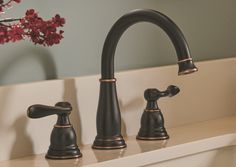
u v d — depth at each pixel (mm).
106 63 1301
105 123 1300
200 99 1590
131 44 1496
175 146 1318
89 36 1411
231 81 1668
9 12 1268
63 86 1300
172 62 1596
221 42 1716
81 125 1336
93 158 1224
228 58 1688
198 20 1648
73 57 1383
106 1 1439
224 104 1655
